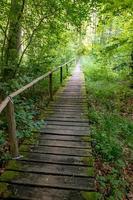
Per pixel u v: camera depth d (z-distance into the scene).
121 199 4.57
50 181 4.27
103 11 10.65
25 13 10.41
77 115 8.38
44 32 11.24
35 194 3.90
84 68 27.33
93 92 13.02
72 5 9.98
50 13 10.29
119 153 6.02
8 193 3.89
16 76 9.34
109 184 4.85
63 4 9.87
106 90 13.38
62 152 5.41
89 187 4.13
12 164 4.74
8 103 4.71
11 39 9.88
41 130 6.75
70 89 13.85
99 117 8.40
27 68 10.92
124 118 9.12
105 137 6.63
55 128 6.97
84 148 5.65
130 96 12.66
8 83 8.09
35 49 12.34
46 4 9.96
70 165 4.84
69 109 9.23
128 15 12.29
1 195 3.83
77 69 28.80
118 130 7.76
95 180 4.67
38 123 6.49
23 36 11.23
